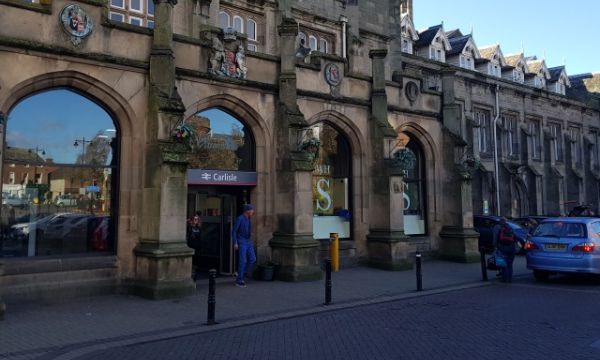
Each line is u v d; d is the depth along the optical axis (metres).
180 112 11.99
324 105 16.34
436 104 20.25
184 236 11.83
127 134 12.22
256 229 14.66
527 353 7.04
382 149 17.19
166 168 11.59
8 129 10.98
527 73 40.19
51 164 11.52
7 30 10.50
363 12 24.81
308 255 14.33
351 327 8.79
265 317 9.57
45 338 7.97
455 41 36.19
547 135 37.44
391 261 16.53
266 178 14.87
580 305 10.81
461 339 7.85
